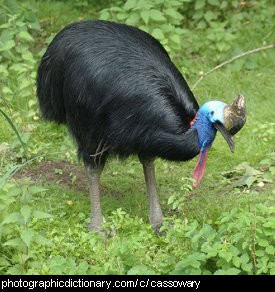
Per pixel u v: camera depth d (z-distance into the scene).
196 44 17.97
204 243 10.43
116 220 11.97
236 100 10.96
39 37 17.94
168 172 14.17
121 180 13.94
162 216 12.35
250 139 15.02
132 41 11.81
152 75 11.42
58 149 14.64
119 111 11.33
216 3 18.28
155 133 11.20
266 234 10.45
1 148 14.23
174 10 16.72
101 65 11.48
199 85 16.80
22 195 11.20
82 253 11.24
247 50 17.86
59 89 12.12
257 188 13.67
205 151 11.43
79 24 12.14
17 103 15.60
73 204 12.80
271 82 17.02
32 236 10.49
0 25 16.56
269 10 18.81
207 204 12.92
